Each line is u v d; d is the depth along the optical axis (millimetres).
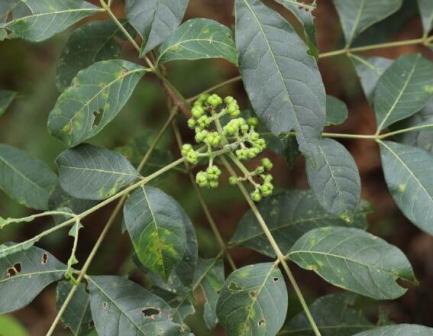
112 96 1234
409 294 1887
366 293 1197
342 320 1300
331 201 1242
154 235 1213
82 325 1256
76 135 1230
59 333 1648
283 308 1200
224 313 1204
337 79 2127
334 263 1209
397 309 1861
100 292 1214
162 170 1241
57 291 1260
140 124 1940
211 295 1287
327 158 1246
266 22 1222
